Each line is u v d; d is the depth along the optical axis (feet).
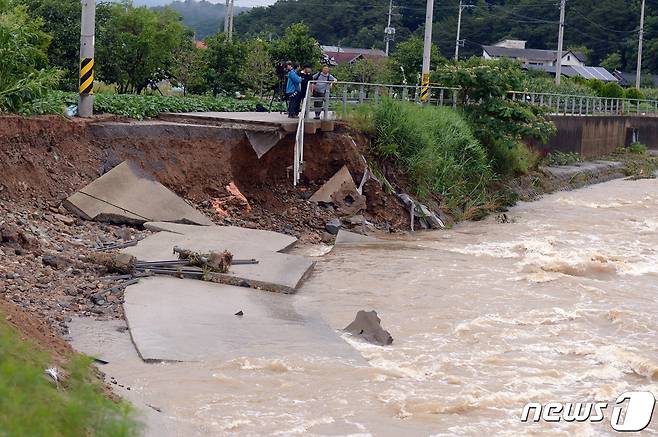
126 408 26.17
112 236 58.59
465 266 63.46
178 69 127.13
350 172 79.46
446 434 33.76
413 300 53.21
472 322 48.52
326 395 36.88
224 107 99.19
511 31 330.54
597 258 67.67
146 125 69.62
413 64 145.69
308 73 81.66
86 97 70.54
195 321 44.14
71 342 39.52
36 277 46.37
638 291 58.23
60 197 61.05
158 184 65.72
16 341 28.84
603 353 44.11
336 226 73.31
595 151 152.05
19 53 65.57
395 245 70.64
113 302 45.47
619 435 34.63
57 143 63.67
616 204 103.50
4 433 21.34
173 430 31.68
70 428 24.06
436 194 86.33
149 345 40.27
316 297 52.70
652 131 177.47
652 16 328.49
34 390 24.56
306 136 78.95
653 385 40.42
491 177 97.66
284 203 75.41
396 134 83.87
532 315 50.72
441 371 40.81
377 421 34.58
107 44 112.16
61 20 106.52
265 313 47.37
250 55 131.23
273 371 39.17
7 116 60.23
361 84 87.66
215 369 38.81
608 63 322.34
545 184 112.06
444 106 100.17
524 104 105.29
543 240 75.66
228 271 53.47
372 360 41.68
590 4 334.24
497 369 41.55
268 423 33.73
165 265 52.34
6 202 56.95
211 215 69.00
